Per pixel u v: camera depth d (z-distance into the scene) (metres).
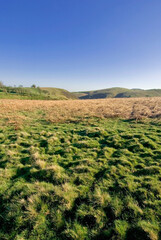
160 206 4.36
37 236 3.85
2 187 5.65
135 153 7.94
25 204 4.69
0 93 71.12
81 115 19.19
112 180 5.82
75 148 8.87
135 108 21.58
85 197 5.01
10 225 4.21
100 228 3.91
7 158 7.93
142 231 3.65
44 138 10.90
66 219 4.28
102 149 8.59
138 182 5.51
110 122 15.25
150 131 11.42
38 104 33.22
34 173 6.45
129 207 4.41
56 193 5.04
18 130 13.62
